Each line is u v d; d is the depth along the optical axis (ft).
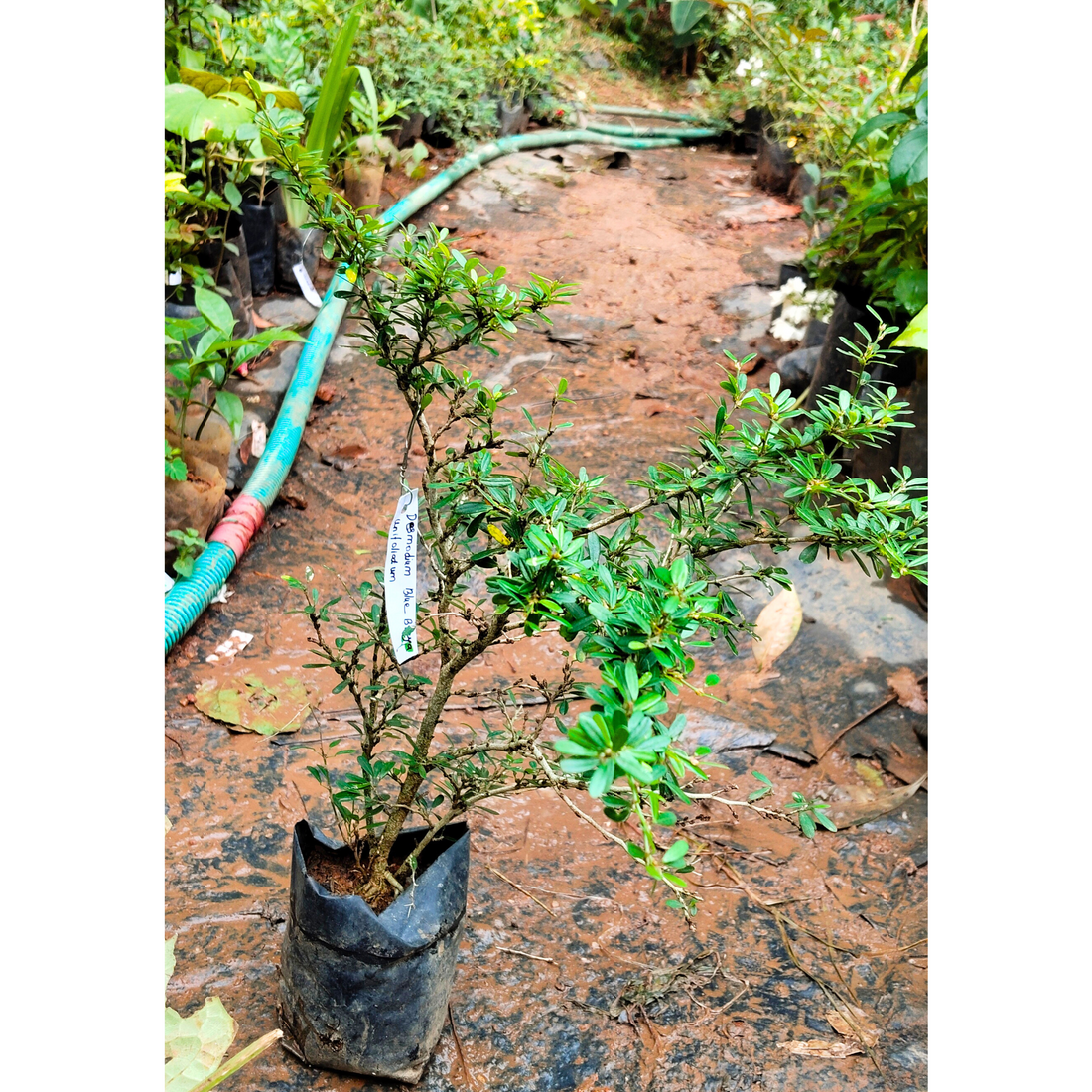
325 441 10.48
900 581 8.88
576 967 5.65
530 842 6.53
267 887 5.98
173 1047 3.89
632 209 17.53
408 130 17.34
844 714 7.76
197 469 8.46
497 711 7.51
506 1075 5.02
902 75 10.91
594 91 25.89
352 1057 4.71
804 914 6.15
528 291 4.01
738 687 8.02
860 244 9.67
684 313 13.88
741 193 19.47
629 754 2.81
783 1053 5.23
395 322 4.30
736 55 23.91
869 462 9.52
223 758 6.89
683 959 5.77
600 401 11.57
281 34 12.91
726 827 6.78
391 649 4.82
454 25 19.47
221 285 10.52
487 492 4.01
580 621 3.52
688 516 4.16
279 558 8.94
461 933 4.84
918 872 6.48
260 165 11.16
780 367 11.89
